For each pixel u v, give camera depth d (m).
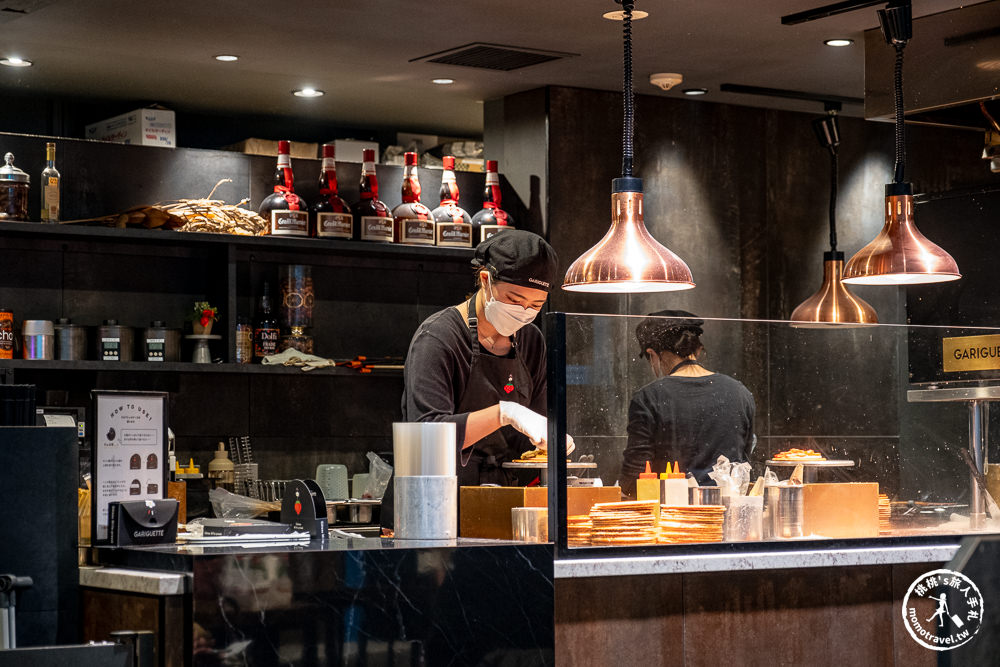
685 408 2.30
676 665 2.27
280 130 5.55
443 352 2.82
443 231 4.97
